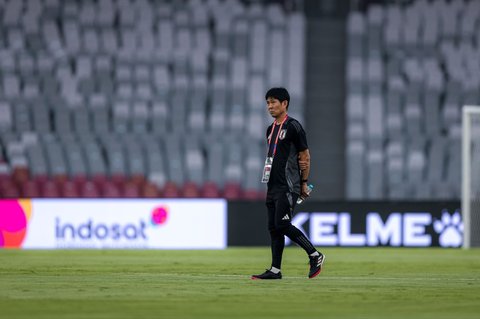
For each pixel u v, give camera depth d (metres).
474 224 55.50
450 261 43.78
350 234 54.88
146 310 21.88
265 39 82.81
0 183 68.56
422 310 22.52
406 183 72.88
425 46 83.06
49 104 76.12
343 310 22.30
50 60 79.81
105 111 75.94
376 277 33.00
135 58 80.38
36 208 53.66
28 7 84.00
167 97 77.75
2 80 77.88
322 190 75.81
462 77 80.69
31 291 26.38
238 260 43.31
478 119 57.91
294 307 22.80
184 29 83.56
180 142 73.69
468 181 55.44
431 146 75.00
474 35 84.44
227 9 85.44
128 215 54.03
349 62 81.00
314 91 80.69
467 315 21.52
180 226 54.38
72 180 71.31
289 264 40.16
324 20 85.19
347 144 75.94
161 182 71.81
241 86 79.25
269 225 29.78
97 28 83.12
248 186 72.25
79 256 46.06
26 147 72.62
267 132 29.69
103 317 20.45
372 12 84.94
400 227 55.12
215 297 24.88
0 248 53.12
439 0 86.75
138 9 84.75
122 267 37.91
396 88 79.31
